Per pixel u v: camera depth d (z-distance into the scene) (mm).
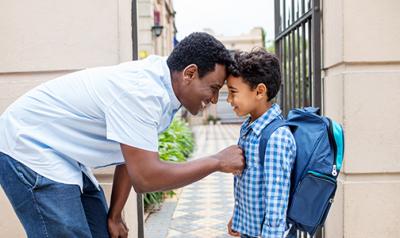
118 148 1879
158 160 1735
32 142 1768
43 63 2566
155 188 1739
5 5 2557
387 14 2463
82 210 1846
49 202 1745
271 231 1854
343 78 2490
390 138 2506
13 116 1815
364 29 2469
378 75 2486
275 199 1864
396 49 2475
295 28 3197
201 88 1780
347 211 2529
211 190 6125
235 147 2006
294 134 1984
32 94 1848
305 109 2121
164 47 14445
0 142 1814
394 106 2500
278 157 1882
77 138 1804
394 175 2541
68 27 2549
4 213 2596
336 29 2541
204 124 25547
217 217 4668
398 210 2535
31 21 2557
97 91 1747
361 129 2498
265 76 1953
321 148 1894
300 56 3102
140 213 2816
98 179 2605
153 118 1710
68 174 1802
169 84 1796
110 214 2193
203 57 1743
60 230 1752
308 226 1920
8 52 2568
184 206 5191
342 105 2498
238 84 1952
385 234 2539
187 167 1773
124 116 1689
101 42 2541
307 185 1886
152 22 10945
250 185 1991
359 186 2521
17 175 1759
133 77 1742
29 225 1791
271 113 2002
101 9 2529
